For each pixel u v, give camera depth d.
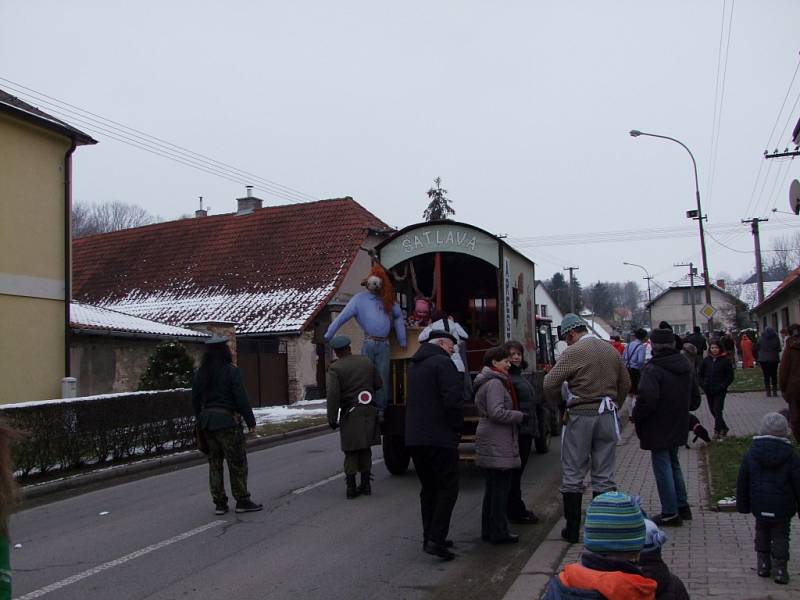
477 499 9.86
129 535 8.22
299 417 20.56
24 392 17.23
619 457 11.90
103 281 35.72
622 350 20.70
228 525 8.52
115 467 12.73
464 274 13.07
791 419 10.83
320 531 8.15
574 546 7.12
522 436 8.25
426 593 6.16
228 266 32.88
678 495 7.54
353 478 9.88
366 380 9.95
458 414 6.96
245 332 27.34
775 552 5.64
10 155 17.09
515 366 8.23
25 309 17.38
